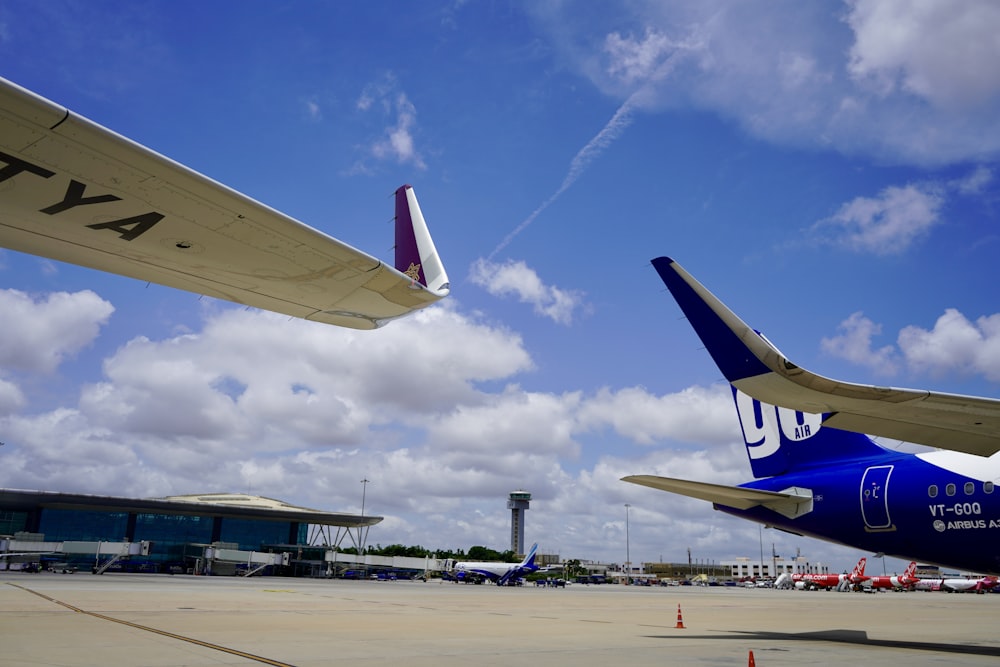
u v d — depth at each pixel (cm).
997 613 3441
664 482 1858
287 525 11425
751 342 1264
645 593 7056
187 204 652
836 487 1808
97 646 1200
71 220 679
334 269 771
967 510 1538
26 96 523
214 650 1179
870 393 1224
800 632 1928
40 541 8938
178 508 10144
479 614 2516
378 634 1574
